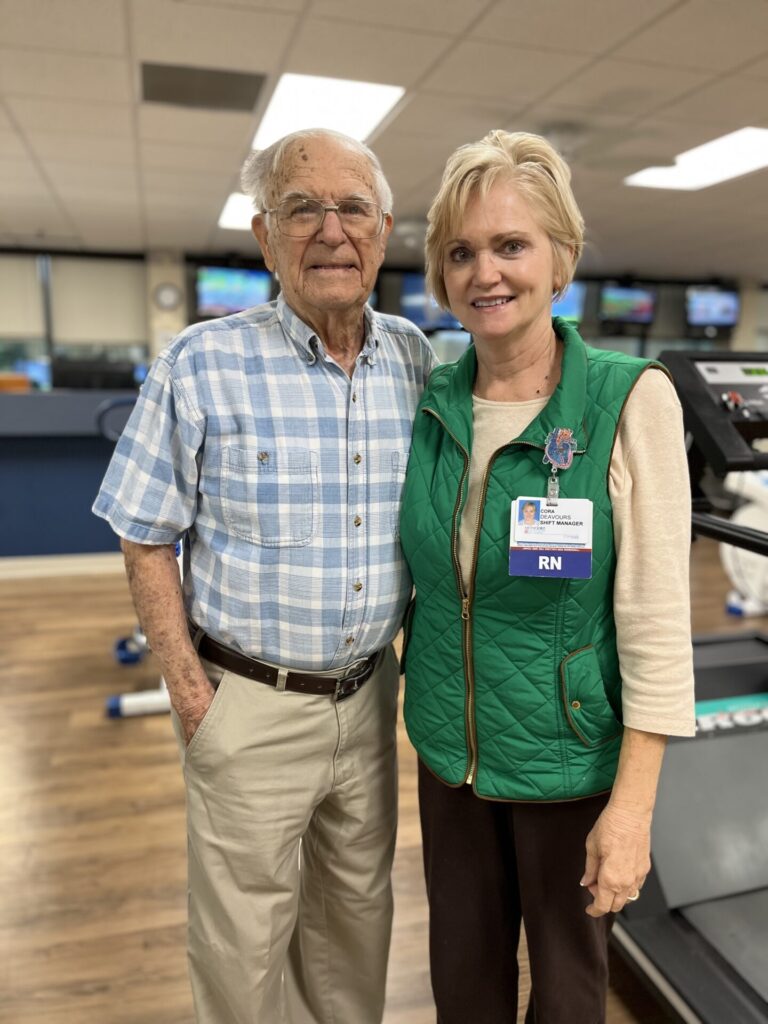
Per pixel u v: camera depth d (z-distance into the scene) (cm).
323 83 377
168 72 359
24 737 279
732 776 178
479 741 108
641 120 429
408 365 125
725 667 200
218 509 111
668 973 149
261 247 116
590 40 326
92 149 480
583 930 111
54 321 853
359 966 139
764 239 760
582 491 96
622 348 1034
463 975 119
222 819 117
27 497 501
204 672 117
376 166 110
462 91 385
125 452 111
